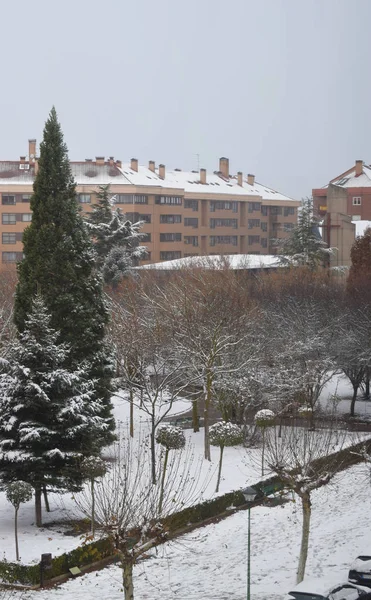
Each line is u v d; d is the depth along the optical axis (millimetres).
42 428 33906
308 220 102000
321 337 60344
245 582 29609
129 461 34438
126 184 141750
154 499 29641
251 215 169250
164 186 151125
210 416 60562
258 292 72625
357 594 24297
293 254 100938
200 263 91875
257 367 54094
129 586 24812
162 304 60469
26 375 33750
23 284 41094
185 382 52625
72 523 34812
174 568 31312
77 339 41812
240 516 37844
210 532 35531
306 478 29672
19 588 29031
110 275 88312
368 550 32375
